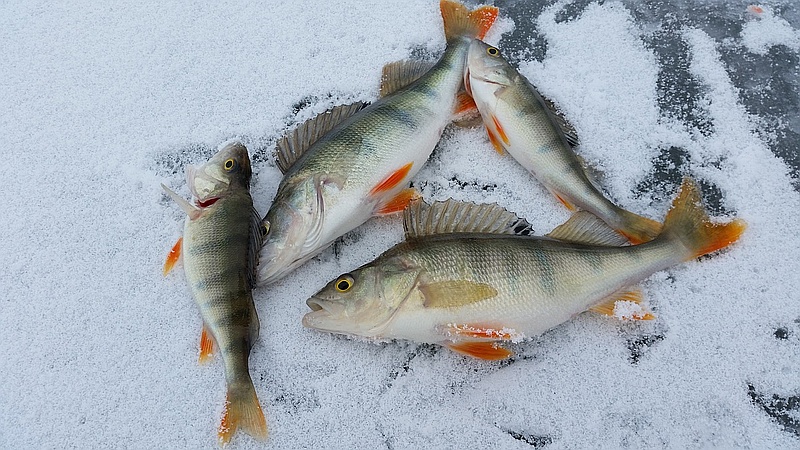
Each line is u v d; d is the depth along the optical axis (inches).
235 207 15.6
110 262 16.8
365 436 15.0
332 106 18.5
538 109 16.7
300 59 19.1
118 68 19.3
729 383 15.1
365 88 18.7
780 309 15.6
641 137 17.6
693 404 15.0
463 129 17.8
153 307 16.3
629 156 17.4
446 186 17.3
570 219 15.8
